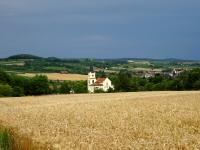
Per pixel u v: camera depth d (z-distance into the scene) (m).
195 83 128.38
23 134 29.77
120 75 145.12
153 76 155.50
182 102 53.34
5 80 124.75
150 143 23.17
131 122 32.91
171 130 28.05
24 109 52.44
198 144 22.81
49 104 63.88
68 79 166.88
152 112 40.28
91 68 156.00
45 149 23.67
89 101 67.50
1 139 25.50
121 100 64.50
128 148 22.75
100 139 25.36
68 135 27.97
